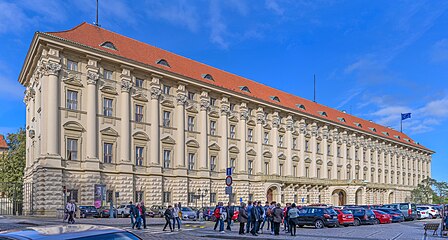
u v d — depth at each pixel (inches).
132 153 1984.5
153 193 2033.7
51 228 270.2
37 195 1711.4
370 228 1317.7
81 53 1814.7
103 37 2039.9
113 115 1932.8
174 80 2203.5
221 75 2719.0
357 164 3676.2
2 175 2659.9
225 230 1133.1
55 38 1710.1
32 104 2064.5
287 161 2893.7
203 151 2324.1
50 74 1707.7
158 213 1905.8
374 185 3816.4
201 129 2338.8
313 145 3161.9
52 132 1692.9
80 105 1812.3
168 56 2406.5
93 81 1845.5
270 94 3014.3
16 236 247.4
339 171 3437.5
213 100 2460.6
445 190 4200.3
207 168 2338.8
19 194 2571.4
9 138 2935.5
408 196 4466.0
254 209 992.9
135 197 1978.3
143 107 2059.5
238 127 2586.1
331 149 3376.0
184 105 2246.6
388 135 4313.5
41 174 1674.5
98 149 1859.0
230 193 1111.0
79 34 1914.4
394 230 1228.5
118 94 1959.9
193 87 2320.4
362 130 3740.2
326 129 3309.5
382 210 1894.7
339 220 1398.9
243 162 2564.0
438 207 2372.0
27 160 2160.4
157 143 2086.6
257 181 2647.6
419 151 4904.0
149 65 2055.9
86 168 1785.2
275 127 2822.3
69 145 1765.5
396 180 4303.6
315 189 3115.2
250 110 2691.9
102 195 1696.6
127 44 2167.8
